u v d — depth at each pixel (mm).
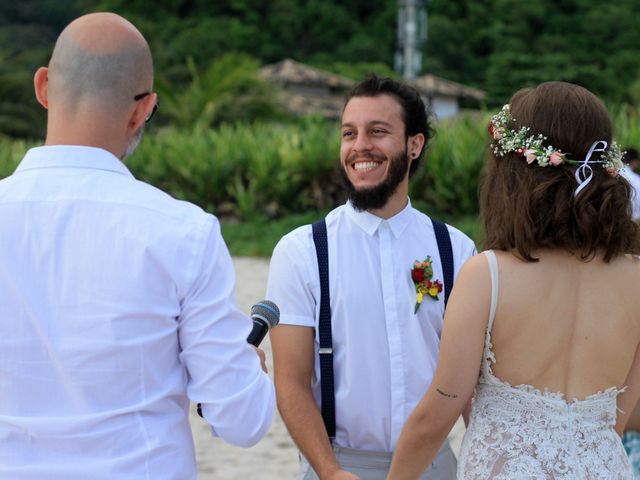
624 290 1984
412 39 26844
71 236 1724
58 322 1699
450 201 14508
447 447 2576
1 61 35969
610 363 1982
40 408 1707
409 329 2512
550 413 1947
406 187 2625
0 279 1722
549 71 49938
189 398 1808
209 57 53031
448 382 1975
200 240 1753
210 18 57531
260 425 1784
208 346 1738
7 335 1711
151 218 1737
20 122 32812
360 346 2492
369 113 2531
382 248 2547
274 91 27344
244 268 11172
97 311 1692
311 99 35781
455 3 59375
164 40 55281
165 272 1721
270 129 19328
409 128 2580
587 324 1954
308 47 57594
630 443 2928
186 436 1803
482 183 2096
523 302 1944
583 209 1926
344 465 2492
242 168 16469
